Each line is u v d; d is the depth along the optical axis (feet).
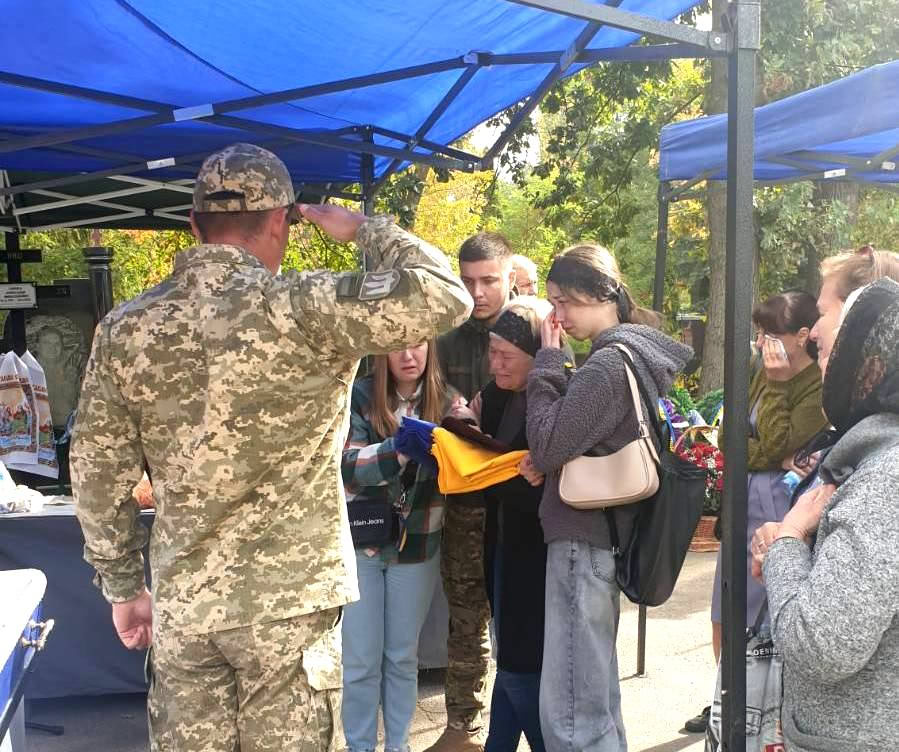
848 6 38.34
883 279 5.35
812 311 10.24
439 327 6.48
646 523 8.50
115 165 17.67
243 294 6.57
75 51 10.16
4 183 19.83
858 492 4.89
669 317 60.49
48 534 13.12
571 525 8.60
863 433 5.13
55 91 11.02
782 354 10.30
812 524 5.72
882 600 4.62
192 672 6.61
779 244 39.63
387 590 10.81
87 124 13.53
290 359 6.48
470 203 58.18
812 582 4.89
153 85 11.46
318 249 42.83
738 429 6.79
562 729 8.53
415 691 11.14
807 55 36.99
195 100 12.15
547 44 10.48
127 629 7.31
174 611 6.53
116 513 7.06
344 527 7.02
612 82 44.88
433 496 10.73
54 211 25.31
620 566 8.57
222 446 6.46
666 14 9.81
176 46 10.16
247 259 6.82
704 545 23.73
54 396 26.61
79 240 59.52
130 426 6.81
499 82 12.33
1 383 23.45
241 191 6.86
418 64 11.10
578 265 8.95
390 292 6.34
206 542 6.56
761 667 6.85
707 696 14.20
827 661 4.73
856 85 11.46
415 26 9.68
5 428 23.53
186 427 6.53
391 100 12.96
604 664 8.61
